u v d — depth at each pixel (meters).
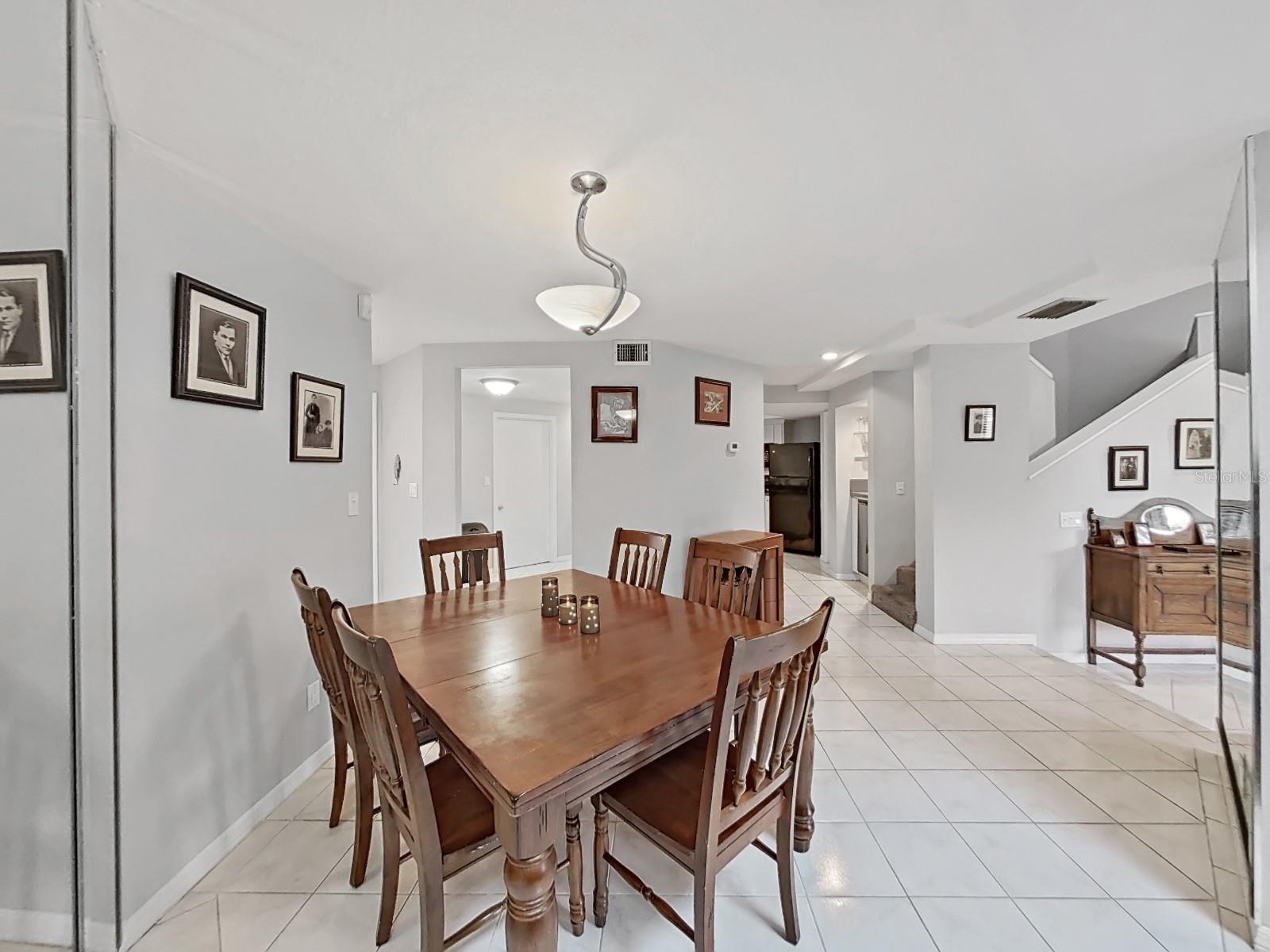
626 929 1.48
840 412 6.23
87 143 1.28
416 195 1.73
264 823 1.94
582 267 2.34
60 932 1.35
